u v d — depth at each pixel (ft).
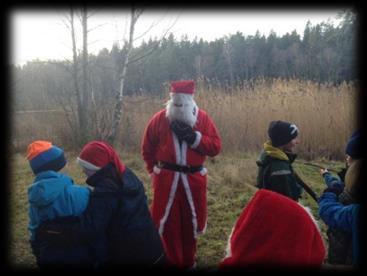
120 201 9.56
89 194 9.53
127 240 9.59
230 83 37.22
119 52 31.58
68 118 32.71
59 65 32.55
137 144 32.01
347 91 32.37
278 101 33.01
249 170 25.61
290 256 7.50
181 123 12.71
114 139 31.30
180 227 13.12
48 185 9.21
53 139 33.22
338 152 30.81
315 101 32.96
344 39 52.54
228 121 32.53
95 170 9.72
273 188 10.19
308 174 25.91
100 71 34.24
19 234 17.10
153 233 10.07
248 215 7.98
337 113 31.32
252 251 7.71
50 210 9.14
